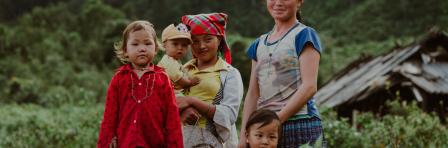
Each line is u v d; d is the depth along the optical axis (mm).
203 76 4109
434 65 13430
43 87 28844
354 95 13125
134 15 50719
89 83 31859
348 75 15641
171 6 52094
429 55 13328
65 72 33188
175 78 3936
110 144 3697
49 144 11203
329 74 33250
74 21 44531
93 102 17875
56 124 12859
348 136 8992
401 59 13375
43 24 44344
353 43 43906
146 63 3719
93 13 43875
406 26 45281
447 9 44969
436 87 12500
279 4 4027
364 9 48031
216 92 4078
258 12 49938
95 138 10953
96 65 37594
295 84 3934
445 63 13695
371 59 15820
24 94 27156
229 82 4121
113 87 3748
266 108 4039
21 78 30625
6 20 55688
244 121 4180
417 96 12422
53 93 27188
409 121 9016
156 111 3686
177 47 3998
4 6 56281
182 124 4055
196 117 3945
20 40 37812
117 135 3717
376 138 8859
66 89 29891
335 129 9023
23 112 17312
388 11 46906
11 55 35969
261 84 4082
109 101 3740
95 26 43312
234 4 51156
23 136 11422
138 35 3678
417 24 45031
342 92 13914
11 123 14109
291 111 3822
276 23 4133
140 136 3652
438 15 45125
